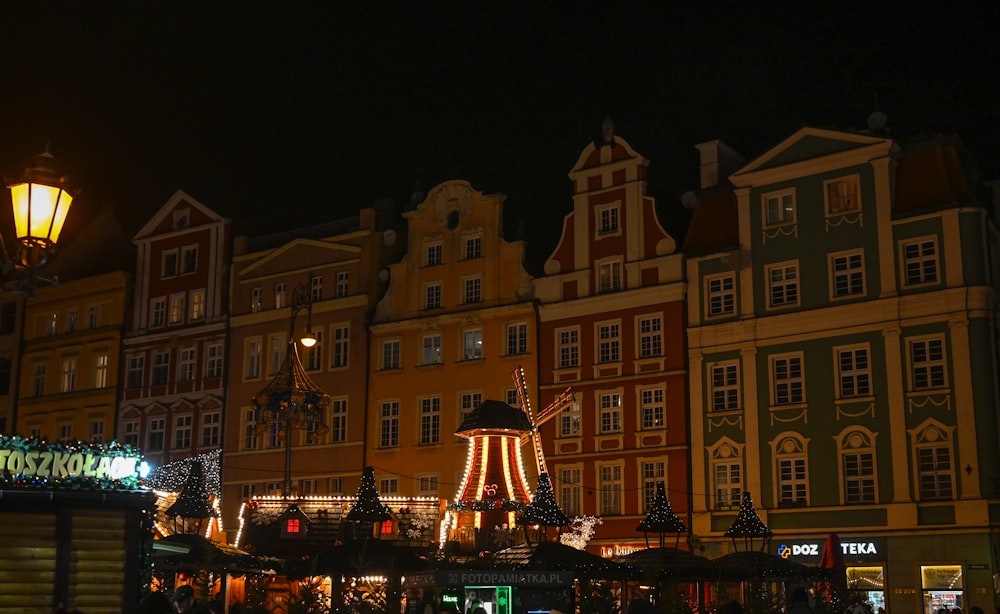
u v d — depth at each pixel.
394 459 54.03
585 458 49.31
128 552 19.81
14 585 18.86
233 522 57.72
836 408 44.03
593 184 51.66
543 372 51.09
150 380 62.44
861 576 42.56
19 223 13.67
